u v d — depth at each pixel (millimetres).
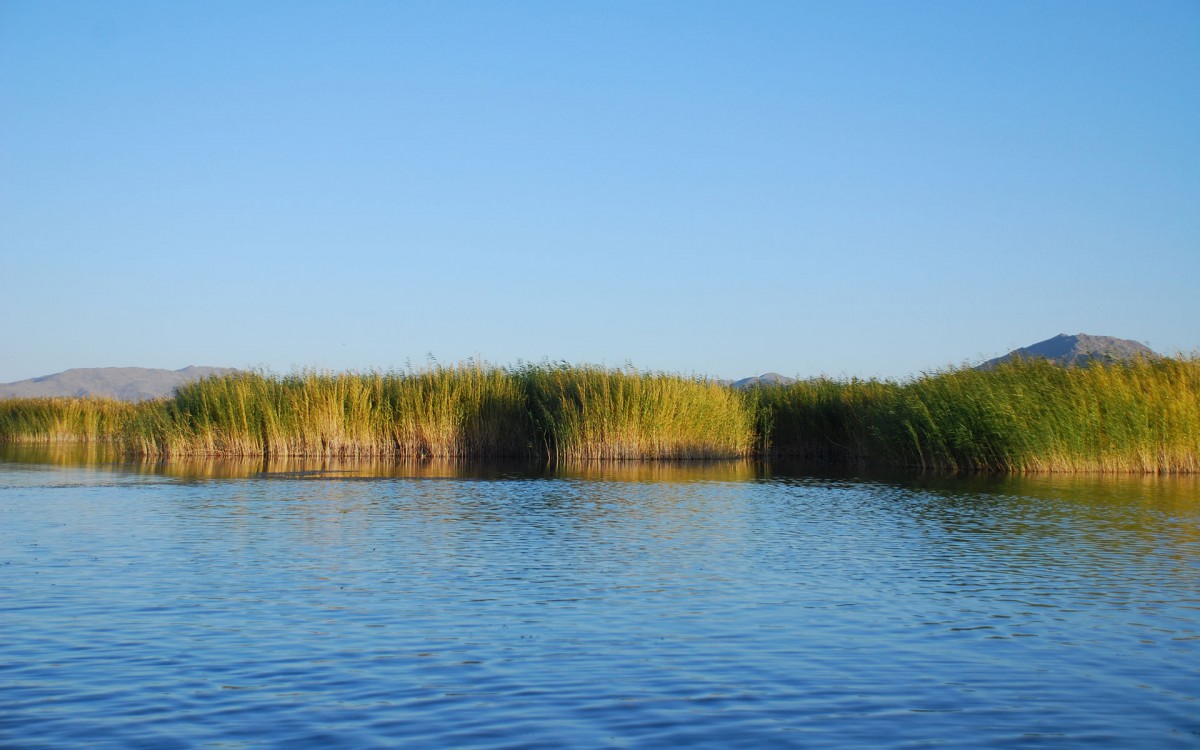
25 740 8547
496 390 47156
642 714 9297
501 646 11711
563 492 30156
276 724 8977
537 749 8383
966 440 38188
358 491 30172
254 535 20641
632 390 45781
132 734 8711
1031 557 18188
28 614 13195
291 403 46875
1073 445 36938
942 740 8656
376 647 11633
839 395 47469
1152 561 17766
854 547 19438
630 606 13945
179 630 12383
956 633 12453
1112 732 8875
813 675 10602
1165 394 36938
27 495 28672
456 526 22297
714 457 46906
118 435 58438
